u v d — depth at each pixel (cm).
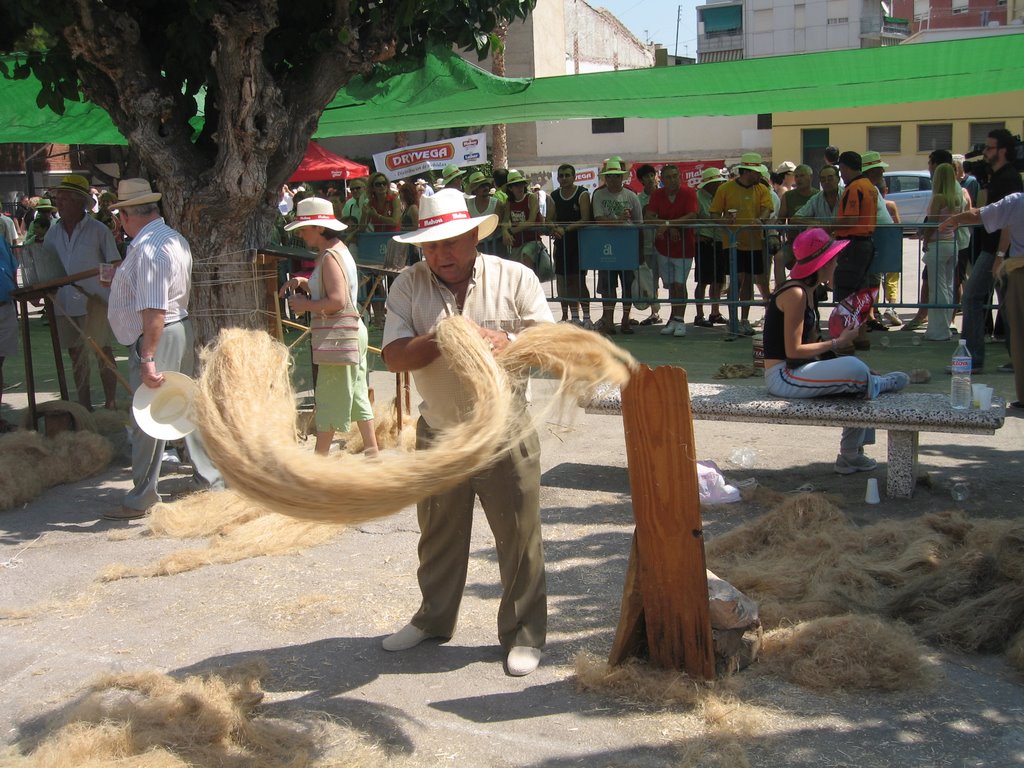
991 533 469
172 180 633
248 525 556
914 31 5778
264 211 674
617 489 616
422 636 418
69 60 646
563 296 1217
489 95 1016
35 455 664
